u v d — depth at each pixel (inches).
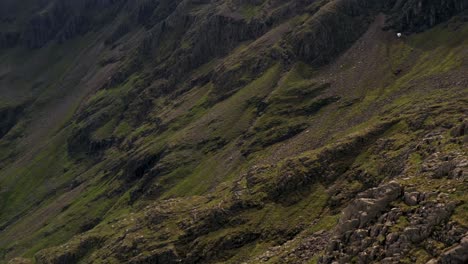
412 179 3080.7
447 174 2970.0
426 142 4749.0
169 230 6840.6
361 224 2987.2
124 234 7396.7
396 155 5447.8
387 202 2972.4
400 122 6466.5
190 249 6309.1
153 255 6407.5
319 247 3828.7
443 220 2544.3
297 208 5915.4
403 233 2632.9
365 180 5556.1
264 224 5954.7
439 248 2440.9
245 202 6382.9
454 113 6146.7
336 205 5546.3
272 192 6309.1
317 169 6225.4
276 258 4082.2
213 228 6387.8
